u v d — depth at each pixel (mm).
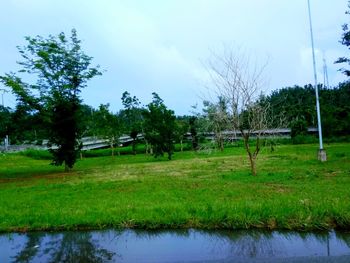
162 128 43781
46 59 28625
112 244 10000
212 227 10938
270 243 9539
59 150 31000
